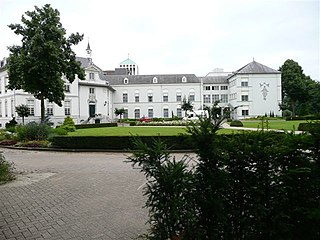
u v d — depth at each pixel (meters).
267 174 3.06
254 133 3.32
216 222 3.03
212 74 80.88
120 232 4.41
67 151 16.08
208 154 3.03
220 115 3.20
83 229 4.55
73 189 7.14
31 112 43.66
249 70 61.06
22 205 5.86
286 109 60.22
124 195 6.50
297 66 66.56
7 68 26.00
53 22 26.61
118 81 69.44
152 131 22.22
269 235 3.05
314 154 3.25
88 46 66.88
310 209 3.00
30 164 11.36
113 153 15.08
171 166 3.01
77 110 50.69
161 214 2.97
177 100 68.31
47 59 25.19
